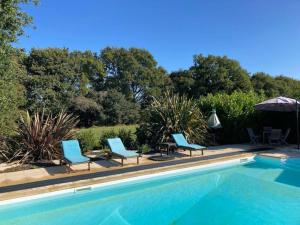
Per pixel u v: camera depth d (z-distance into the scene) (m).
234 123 15.27
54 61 36.19
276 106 13.64
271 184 8.62
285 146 13.89
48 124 11.12
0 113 11.22
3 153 10.27
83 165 9.70
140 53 52.19
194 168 9.95
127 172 8.70
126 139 13.52
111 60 50.34
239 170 10.24
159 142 12.46
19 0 9.15
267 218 6.23
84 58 45.97
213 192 7.87
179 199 7.35
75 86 39.47
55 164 9.83
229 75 47.53
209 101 16.39
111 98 40.25
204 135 14.19
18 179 7.92
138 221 6.05
